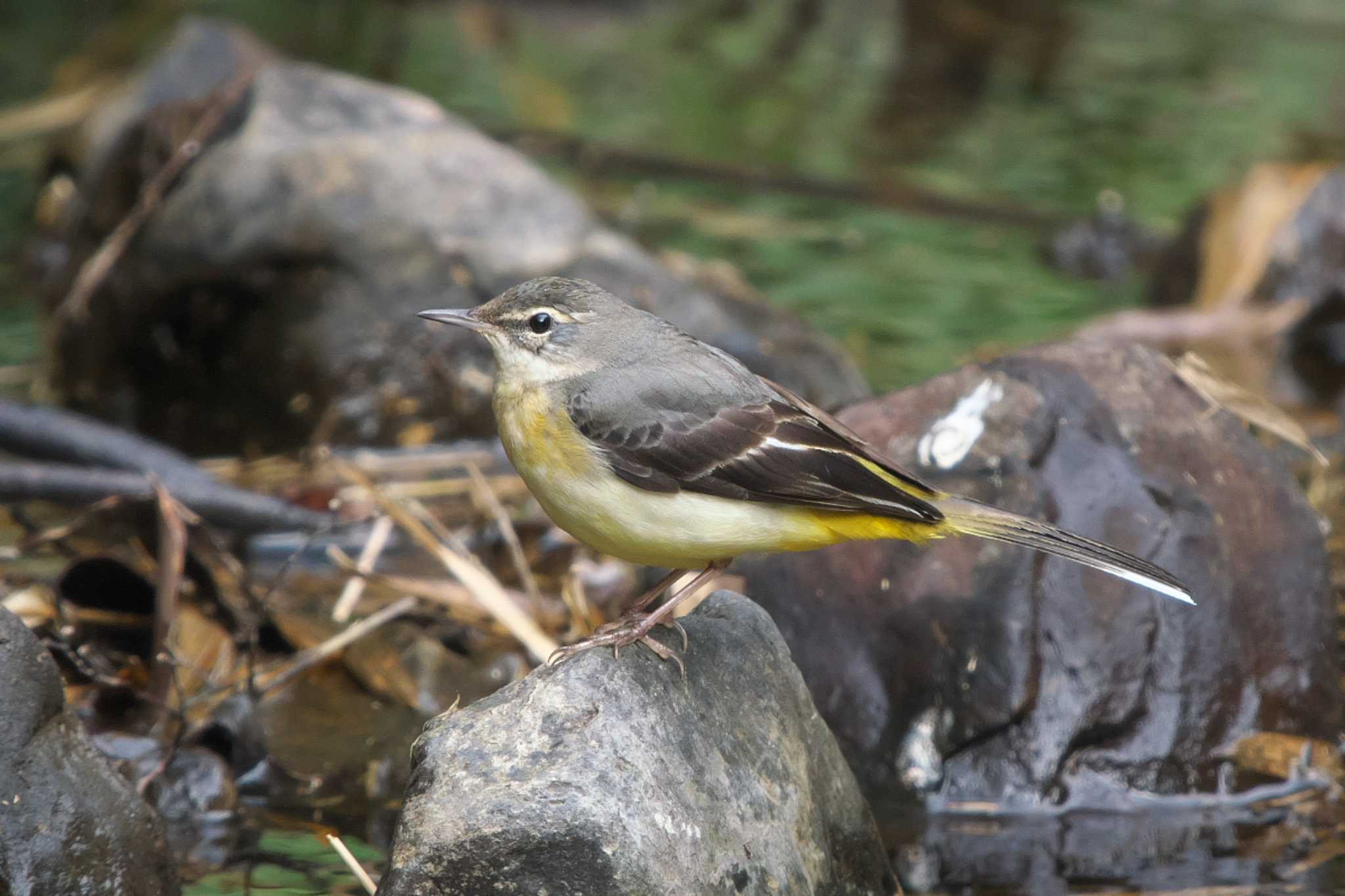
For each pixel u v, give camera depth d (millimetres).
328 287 16188
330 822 9891
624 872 7379
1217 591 10711
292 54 28969
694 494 8617
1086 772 10367
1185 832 9984
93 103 23750
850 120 28297
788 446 8695
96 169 19875
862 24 35375
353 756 10766
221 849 9469
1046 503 10664
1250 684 10727
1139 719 10469
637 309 9211
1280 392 18500
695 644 8516
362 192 16234
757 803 8078
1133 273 22062
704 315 16734
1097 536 10625
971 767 10398
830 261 21828
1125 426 11016
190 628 11547
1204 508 10852
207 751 10227
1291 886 9281
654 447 8570
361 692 11633
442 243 16219
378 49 30125
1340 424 17344
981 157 26453
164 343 16719
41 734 7965
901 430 11086
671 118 27656
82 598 11594
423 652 11852
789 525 8734
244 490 14430
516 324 8898
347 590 12594
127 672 11062
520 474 8930
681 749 7898
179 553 11297
